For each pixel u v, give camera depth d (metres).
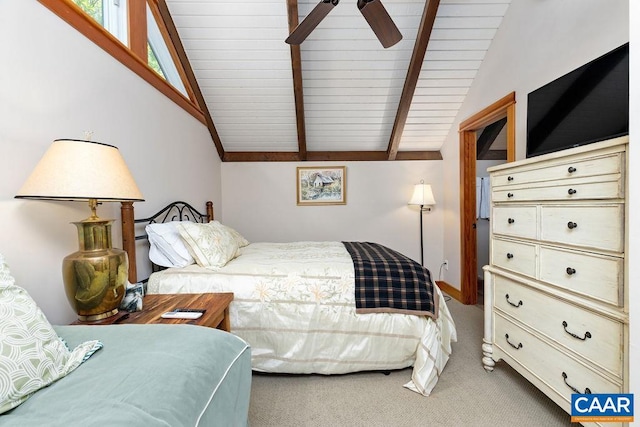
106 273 1.23
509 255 1.70
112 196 1.19
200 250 2.00
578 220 1.26
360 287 1.87
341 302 1.85
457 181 3.54
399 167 4.02
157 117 2.27
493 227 1.87
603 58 1.40
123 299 1.36
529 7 2.24
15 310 0.78
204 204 3.32
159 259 2.01
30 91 1.21
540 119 1.78
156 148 2.26
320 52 2.80
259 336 1.84
